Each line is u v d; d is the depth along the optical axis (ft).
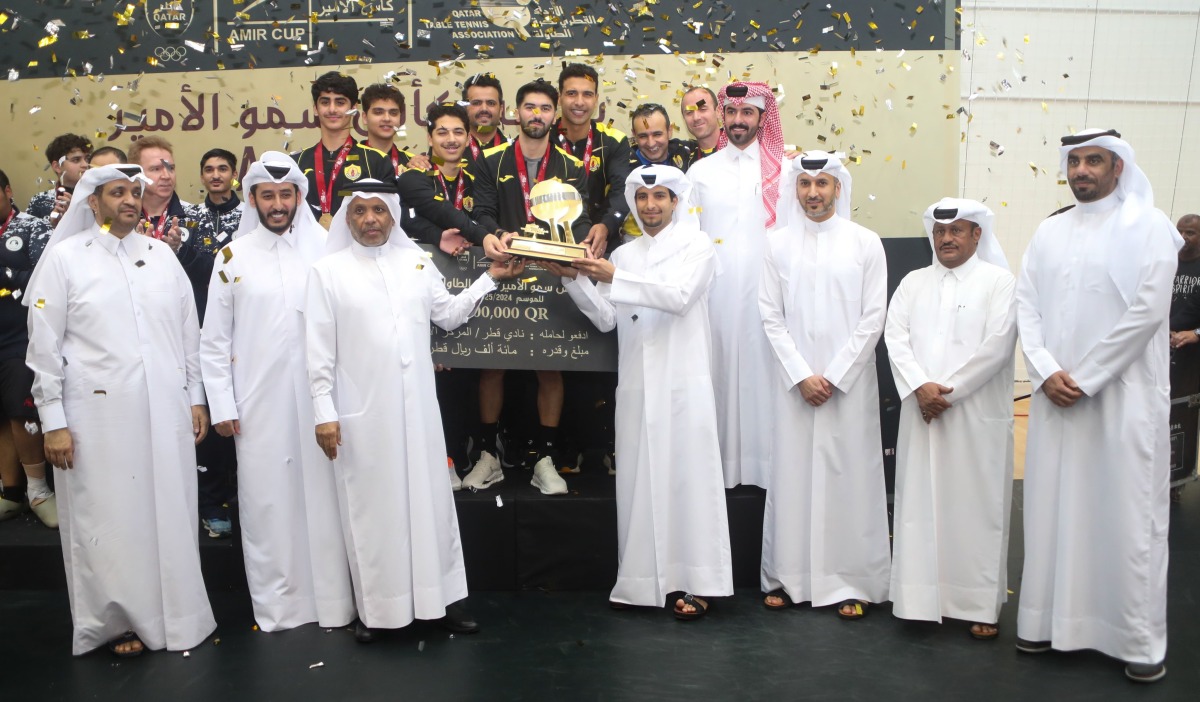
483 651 11.09
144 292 11.09
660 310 11.70
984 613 11.43
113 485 10.84
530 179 13.26
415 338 11.33
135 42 16.43
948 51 16.38
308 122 16.42
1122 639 10.37
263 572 11.69
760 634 11.51
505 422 14.66
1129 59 22.50
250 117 16.43
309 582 11.85
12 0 16.37
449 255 12.92
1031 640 10.92
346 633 11.64
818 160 11.83
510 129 16.48
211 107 16.44
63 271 10.74
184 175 16.56
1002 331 11.31
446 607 11.76
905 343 11.87
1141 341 10.16
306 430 11.58
